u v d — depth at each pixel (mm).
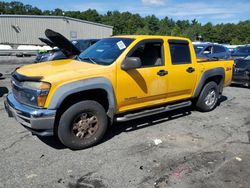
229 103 7875
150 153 4434
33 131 4223
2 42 37094
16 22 37344
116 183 3570
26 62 18953
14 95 4605
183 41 5879
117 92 4734
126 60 4668
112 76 4621
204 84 6609
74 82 4211
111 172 3828
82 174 3762
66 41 6832
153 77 5211
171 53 5598
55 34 6605
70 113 4281
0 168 3852
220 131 5508
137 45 5004
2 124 5543
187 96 6164
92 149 4543
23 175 3695
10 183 3510
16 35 37719
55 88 4066
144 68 5082
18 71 4633
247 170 3941
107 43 5402
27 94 4207
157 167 3986
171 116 6391
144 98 5188
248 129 5668
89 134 4570
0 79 11055
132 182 3598
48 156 4250
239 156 4387
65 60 5320
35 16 37906
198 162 4160
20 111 4172
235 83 10305
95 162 4098
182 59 5859
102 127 4668
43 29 38656
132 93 4953
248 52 15625
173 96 5816
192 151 4539
